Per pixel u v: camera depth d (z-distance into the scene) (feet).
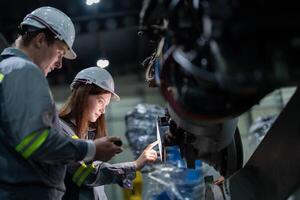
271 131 3.64
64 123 6.35
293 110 3.22
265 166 3.79
